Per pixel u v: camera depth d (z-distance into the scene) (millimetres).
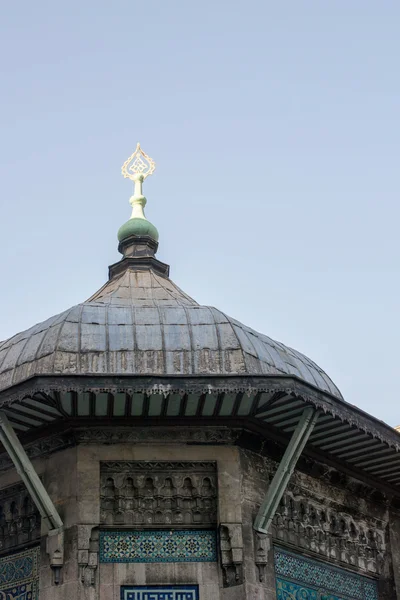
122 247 22766
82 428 17703
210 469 17969
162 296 20828
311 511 19406
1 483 18609
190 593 17094
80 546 16875
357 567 20016
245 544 17344
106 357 17547
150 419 17844
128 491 17703
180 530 17594
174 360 17625
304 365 19547
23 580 17641
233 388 16375
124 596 16922
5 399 16359
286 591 18016
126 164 24188
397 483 21297
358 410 17766
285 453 17484
